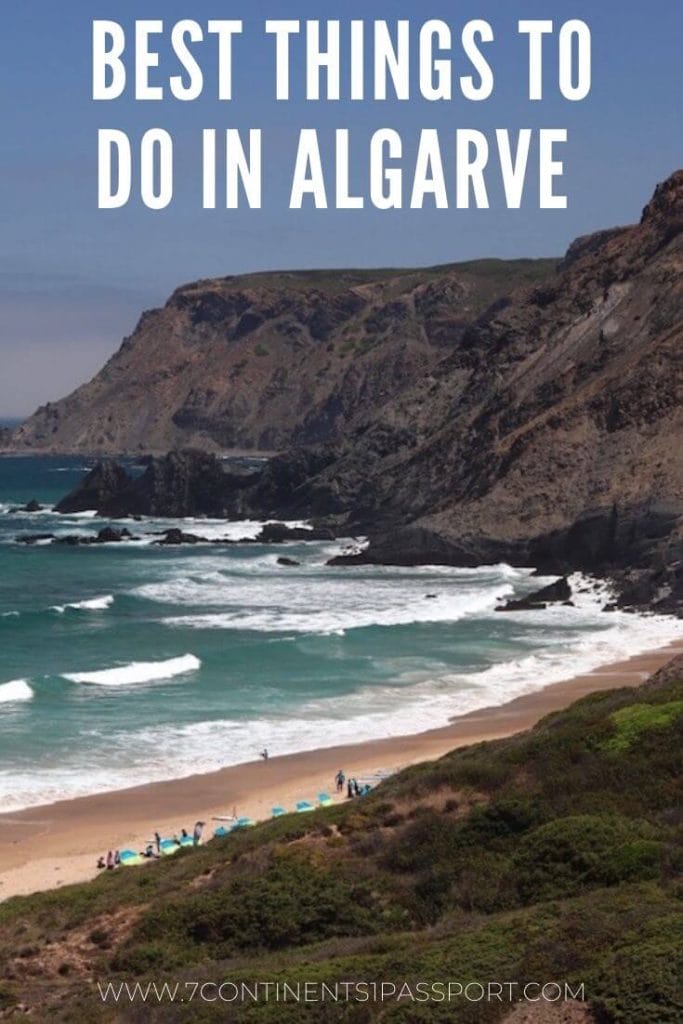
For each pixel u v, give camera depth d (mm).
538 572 94000
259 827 32375
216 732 50625
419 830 26031
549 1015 16125
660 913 18344
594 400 105812
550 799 26422
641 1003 15688
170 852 33844
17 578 96688
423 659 64562
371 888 24359
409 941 20453
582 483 99938
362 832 27656
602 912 18922
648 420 102938
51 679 57844
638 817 25203
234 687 58156
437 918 22766
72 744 48656
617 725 29344
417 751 47250
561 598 82062
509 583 89625
